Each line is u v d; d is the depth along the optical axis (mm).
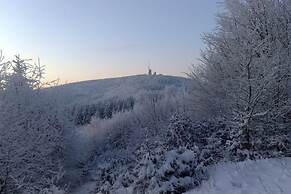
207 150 13883
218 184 11164
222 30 18031
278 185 10086
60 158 26562
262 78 13555
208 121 16781
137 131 38281
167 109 35844
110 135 42594
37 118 22094
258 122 14039
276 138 13703
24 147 17812
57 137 25266
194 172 12320
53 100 26453
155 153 13438
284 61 14664
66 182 25750
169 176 12188
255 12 17297
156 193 11945
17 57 20953
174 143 14938
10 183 17094
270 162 12281
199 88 19219
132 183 14070
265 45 14648
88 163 31016
